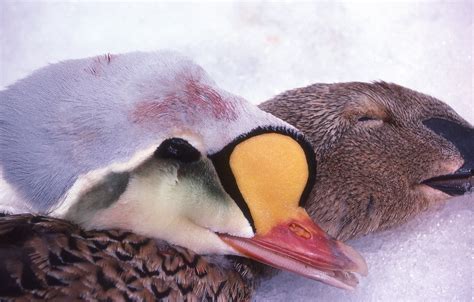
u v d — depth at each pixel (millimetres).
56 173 1309
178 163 1316
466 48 1499
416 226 1419
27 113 1315
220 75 1499
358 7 1517
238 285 1355
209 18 1521
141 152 1309
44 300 1294
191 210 1325
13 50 1508
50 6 1523
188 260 1331
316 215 1390
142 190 1317
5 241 1299
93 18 1521
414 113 1408
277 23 1517
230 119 1315
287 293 1399
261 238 1335
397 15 1513
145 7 1525
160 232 1328
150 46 1511
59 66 1327
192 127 1312
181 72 1317
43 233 1307
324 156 1393
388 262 1411
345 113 1398
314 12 1518
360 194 1393
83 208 1314
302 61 1502
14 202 1315
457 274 1413
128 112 1307
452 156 1404
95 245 1314
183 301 1326
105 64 1320
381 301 1404
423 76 1489
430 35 1505
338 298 1401
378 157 1396
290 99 1409
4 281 1288
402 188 1399
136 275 1315
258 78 1497
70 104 1310
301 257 1336
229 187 1323
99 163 1307
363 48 1504
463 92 1481
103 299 1306
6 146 1315
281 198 1331
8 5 1522
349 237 1400
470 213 1424
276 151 1321
